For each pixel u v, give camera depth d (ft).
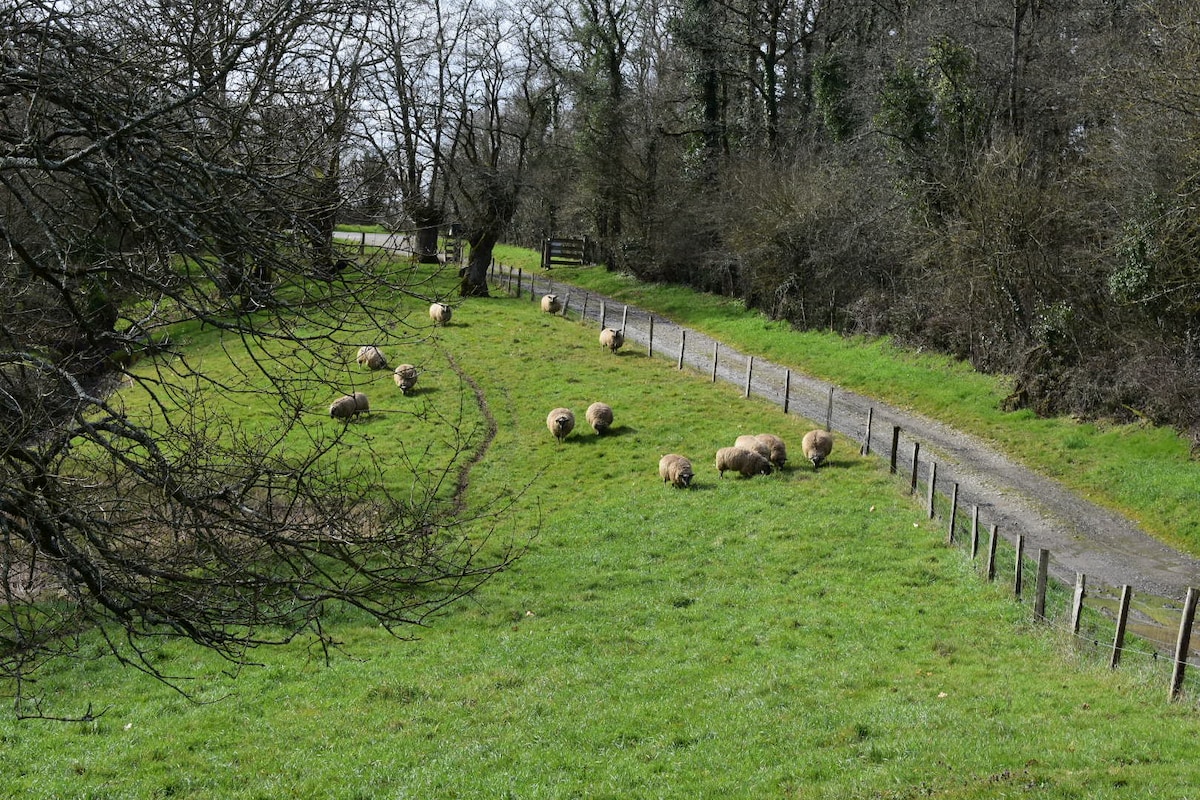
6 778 51.49
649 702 60.13
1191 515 94.22
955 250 139.23
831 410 130.21
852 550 88.12
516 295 219.82
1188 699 57.41
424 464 113.60
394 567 30.37
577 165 250.78
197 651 71.61
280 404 30.58
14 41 25.99
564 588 83.35
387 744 55.42
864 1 205.36
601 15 253.44
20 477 25.84
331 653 70.59
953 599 77.25
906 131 156.35
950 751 49.60
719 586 82.69
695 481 108.78
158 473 26.23
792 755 51.29
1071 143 151.74
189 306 26.55
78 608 27.78
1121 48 134.62
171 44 26.40
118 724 59.06
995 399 129.59
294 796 49.39
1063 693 58.90
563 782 49.70
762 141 225.76
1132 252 113.09
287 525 28.53
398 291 28.84
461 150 189.98
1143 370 113.80
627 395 142.00
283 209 27.30
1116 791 43.42
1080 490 104.78
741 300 204.03
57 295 30.73
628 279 247.09
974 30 159.02
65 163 24.47
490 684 64.13
